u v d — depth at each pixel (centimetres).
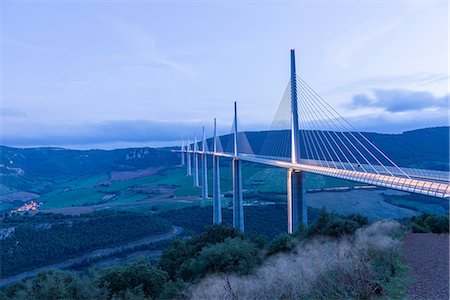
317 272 1470
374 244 1847
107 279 2361
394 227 2714
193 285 2114
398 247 1889
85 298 2075
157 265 3503
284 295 1416
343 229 2625
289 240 2734
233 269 2172
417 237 2458
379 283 1288
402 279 1408
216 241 3388
